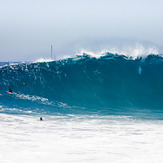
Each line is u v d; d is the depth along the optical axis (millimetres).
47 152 17062
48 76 57781
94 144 20094
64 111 42875
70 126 29484
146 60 65875
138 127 30203
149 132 26547
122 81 60688
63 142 20562
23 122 30156
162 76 62875
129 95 57562
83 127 29141
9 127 26219
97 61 63500
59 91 55062
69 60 62906
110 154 16906
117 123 33344
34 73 57906
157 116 42219
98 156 16359
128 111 47281
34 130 25484
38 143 19703
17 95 50906
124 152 17484
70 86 57031
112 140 21891
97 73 60875
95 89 57562
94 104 51812
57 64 61094
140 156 16453
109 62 63719
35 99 49781
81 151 17609
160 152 17562
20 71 58312
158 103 56094
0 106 42625
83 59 63500
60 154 16672
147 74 63125
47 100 50031
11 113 37375
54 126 28875
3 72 57750
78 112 42875
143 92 59062
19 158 15438
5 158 15344
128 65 64000
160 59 66250
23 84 55188
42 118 34688
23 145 18781
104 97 55812
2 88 53750
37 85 55438
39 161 15023
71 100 52000
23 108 42375
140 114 44125
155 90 59938
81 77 59500
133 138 22938
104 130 27453
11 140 20234
